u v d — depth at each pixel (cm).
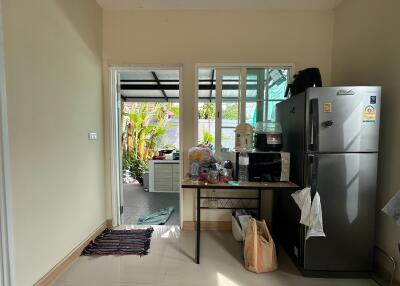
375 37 203
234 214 274
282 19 271
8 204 143
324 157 190
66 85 204
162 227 296
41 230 174
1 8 138
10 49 145
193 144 281
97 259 221
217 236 271
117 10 275
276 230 256
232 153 284
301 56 273
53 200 187
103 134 284
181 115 280
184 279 193
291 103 222
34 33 165
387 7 190
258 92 280
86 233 242
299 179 205
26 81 158
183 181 227
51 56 184
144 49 277
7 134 143
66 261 205
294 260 216
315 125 188
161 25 275
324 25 271
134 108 596
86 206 242
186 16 273
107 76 279
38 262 171
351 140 188
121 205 306
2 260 141
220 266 212
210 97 303
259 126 270
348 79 241
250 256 204
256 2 256
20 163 153
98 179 270
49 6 181
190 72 277
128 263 215
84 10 235
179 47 275
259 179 224
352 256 195
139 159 591
